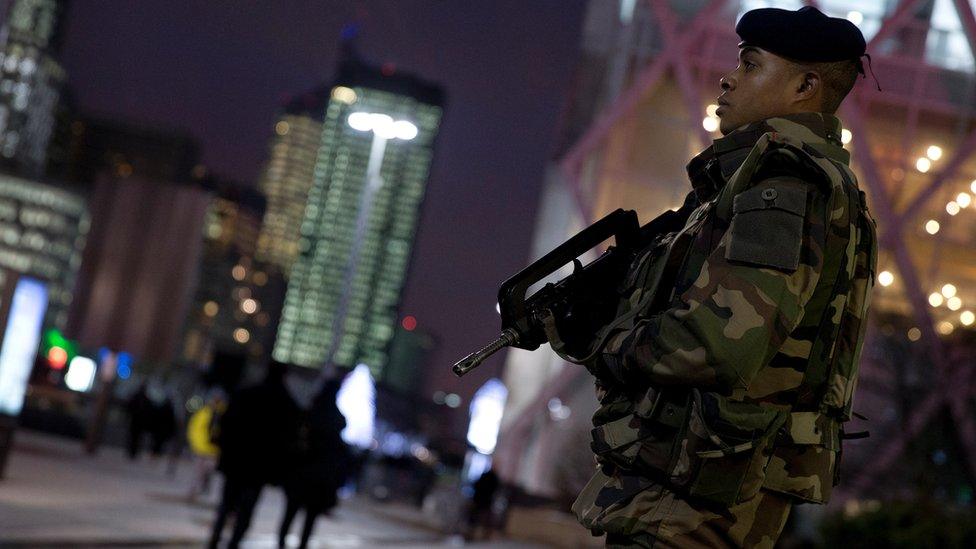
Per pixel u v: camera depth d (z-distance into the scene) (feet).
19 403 57.00
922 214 157.48
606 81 175.94
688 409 9.21
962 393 87.97
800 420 9.45
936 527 52.65
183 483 86.28
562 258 10.57
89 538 40.22
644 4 175.22
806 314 9.41
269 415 40.47
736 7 171.22
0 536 36.11
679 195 171.63
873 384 91.40
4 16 95.61
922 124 158.40
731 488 9.11
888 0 160.04
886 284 156.66
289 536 58.49
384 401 329.52
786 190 9.25
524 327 10.38
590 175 174.29
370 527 83.15
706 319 8.95
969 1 157.99
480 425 159.53
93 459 96.17
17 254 621.72
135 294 144.36
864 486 85.30
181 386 320.09
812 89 10.20
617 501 9.52
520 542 116.67
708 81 170.81
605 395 10.00
